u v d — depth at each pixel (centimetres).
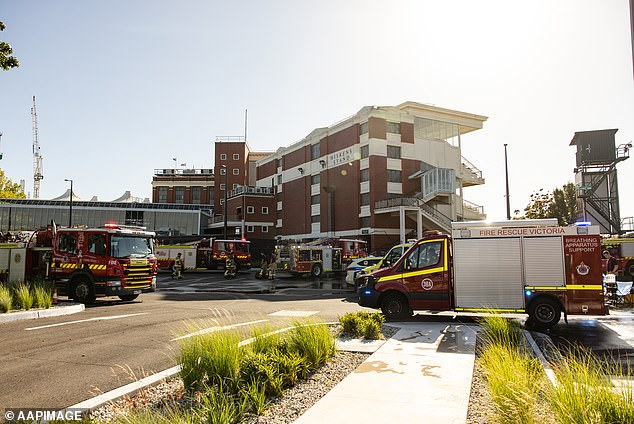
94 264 1612
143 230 1841
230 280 3061
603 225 4238
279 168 6128
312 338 689
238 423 446
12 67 1346
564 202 5538
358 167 4569
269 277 3072
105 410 498
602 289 1067
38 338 927
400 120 4584
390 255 1884
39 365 702
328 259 3234
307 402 511
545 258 1106
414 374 617
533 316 1097
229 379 542
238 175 7294
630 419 366
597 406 380
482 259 1148
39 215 6431
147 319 1208
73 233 1650
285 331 811
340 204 4772
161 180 8456
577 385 412
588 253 1084
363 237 4434
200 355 573
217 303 1677
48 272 1659
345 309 1470
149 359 739
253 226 6016
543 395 474
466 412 466
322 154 5109
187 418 414
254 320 1178
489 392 501
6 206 6291
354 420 445
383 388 551
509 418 409
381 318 992
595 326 1129
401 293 1208
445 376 607
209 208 7538
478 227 1162
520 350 751
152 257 1775
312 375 625
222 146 7356
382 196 4384
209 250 3819
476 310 1141
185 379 553
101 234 1627
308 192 5319
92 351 801
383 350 777
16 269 1741
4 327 1073
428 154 4747
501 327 838
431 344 834
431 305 1180
